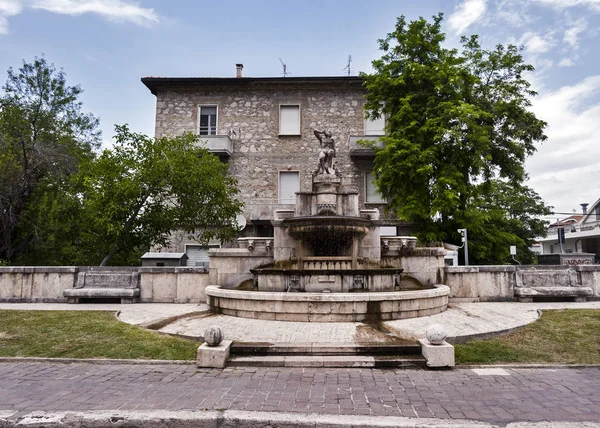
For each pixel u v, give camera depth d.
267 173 23.86
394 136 18.73
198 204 15.13
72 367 6.45
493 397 5.04
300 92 24.33
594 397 5.04
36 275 12.37
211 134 24.25
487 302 11.80
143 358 6.77
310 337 7.37
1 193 18.61
